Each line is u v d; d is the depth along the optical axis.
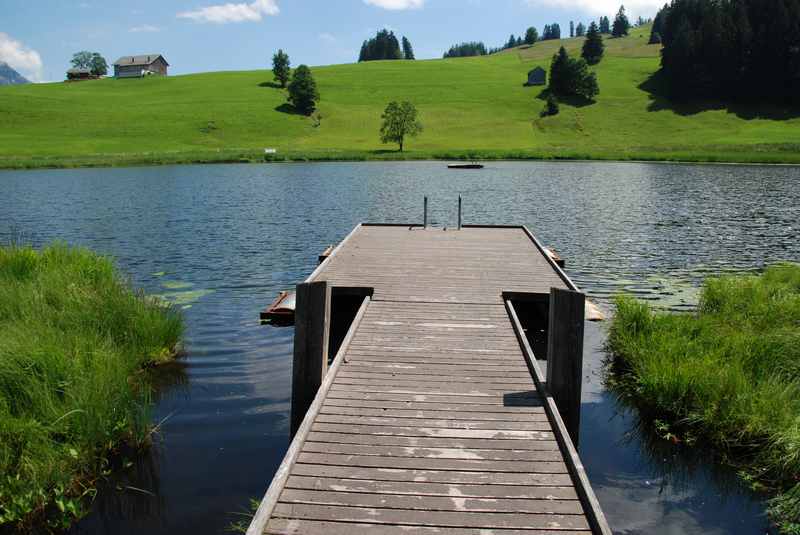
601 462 7.28
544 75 122.81
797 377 8.27
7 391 7.02
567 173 52.59
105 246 20.88
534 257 14.82
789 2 102.31
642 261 18.86
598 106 107.00
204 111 99.62
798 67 98.94
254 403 8.64
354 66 151.75
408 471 5.55
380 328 9.59
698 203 32.28
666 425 8.03
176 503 6.27
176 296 14.67
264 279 16.50
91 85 129.38
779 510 6.29
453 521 4.87
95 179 46.28
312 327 7.35
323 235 23.12
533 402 6.98
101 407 7.21
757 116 97.94
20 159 59.75
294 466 5.60
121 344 9.77
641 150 75.62
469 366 8.04
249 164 64.38
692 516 6.24
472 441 6.09
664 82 117.19
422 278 12.66
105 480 6.70
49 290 10.66
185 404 8.61
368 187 40.91
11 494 5.95
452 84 124.50
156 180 45.59
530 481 5.43
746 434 7.38
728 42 104.19
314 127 96.44
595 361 10.45
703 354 9.05
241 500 6.30
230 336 11.67
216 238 22.45
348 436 6.14
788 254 19.80
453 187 40.94
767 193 36.56
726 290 12.46
